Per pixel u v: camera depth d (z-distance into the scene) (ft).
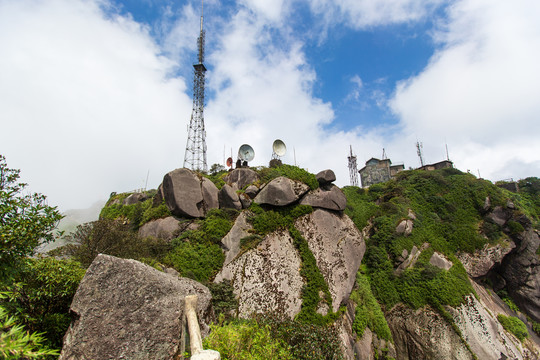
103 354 20.93
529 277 124.88
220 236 75.00
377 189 168.04
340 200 90.02
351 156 224.74
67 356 20.35
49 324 25.68
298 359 40.98
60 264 28.25
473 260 121.29
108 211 112.68
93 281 23.31
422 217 136.67
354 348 78.74
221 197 85.25
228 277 68.08
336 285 77.25
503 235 126.93
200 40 138.41
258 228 77.25
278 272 71.36
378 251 119.14
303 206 83.10
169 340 23.15
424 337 88.12
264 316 53.98
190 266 68.49
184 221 79.36
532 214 147.23
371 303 97.76
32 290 25.05
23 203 24.06
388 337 89.86
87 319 21.75
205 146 123.65
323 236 82.17
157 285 24.98
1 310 14.06
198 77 133.90
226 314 58.59
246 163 105.81
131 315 22.90
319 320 67.46
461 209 137.69
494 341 87.56
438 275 104.53
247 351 28.81
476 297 100.12
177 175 83.71
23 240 22.71
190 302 24.04
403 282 106.01
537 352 101.55
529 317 121.19
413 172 171.53
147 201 97.81
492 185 141.79
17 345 12.33
